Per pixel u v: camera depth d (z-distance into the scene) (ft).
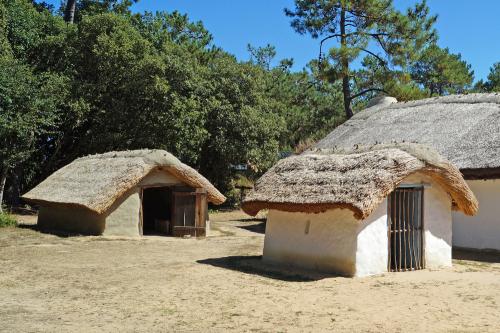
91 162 63.16
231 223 75.72
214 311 24.32
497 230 46.34
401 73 90.63
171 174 57.26
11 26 77.46
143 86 79.25
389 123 63.05
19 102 66.23
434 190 36.68
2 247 45.19
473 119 53.36
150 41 89.45
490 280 31.89
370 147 36.94
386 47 91.66
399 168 32.71
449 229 37.40
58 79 73.20
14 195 86.43
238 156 93.04
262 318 23.07
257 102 94.84
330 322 22.36
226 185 104.22
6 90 64.13
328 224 34.65
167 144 84.28
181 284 30.45
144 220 70.03
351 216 33.30
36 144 87.97
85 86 78.13
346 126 70.13
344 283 30.81
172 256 41.93
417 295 27.50
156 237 55.52
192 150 89.25
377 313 23.81
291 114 110.83
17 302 26.00
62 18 91.04
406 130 58.49
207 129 92.27
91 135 87.10
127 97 84.17
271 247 38.65
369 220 33.55
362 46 91.04
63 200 56.44
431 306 25.05
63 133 84.64
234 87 91.66
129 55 78.23
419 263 35.83
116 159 58.90
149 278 32.27
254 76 96.43
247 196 39.24
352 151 37.70
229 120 90.53
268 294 27.89
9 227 60.13
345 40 93.40
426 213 36.19
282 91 113.39
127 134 86.07
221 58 99.50
